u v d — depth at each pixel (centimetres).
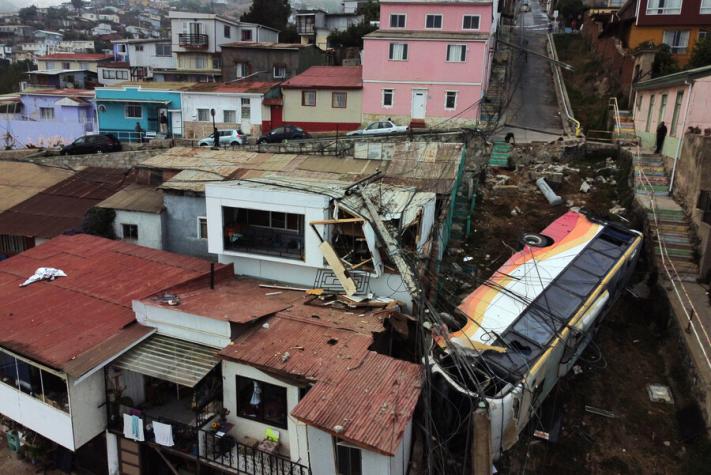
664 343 1730
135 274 1922
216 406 1526
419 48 3738
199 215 2280
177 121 4338
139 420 1478
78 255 2098
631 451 1472
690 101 2241
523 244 1917
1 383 1641
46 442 1722
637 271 2006
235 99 4166
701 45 3309
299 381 1338
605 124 3325
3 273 1973
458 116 3766
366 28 6094
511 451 1436
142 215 2328
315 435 1245
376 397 1254
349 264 1745
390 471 1190
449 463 1301
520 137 3300
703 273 1850
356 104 3950
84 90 5028
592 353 1741
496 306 1602
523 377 1348
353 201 1812
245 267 1972
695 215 2000
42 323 1636
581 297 1633
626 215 2289
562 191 2569
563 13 6288
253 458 1377
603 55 4419
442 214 2044
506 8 6862
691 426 1471
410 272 1633
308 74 4250
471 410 1279
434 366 1367
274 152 2825
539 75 4775
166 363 1478
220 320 1476
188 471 1609
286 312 1600
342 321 1545
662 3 3844
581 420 1552
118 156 3403
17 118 4694
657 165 2491
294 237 1881
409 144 2534
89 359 1457
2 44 13925
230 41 5972
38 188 2933
